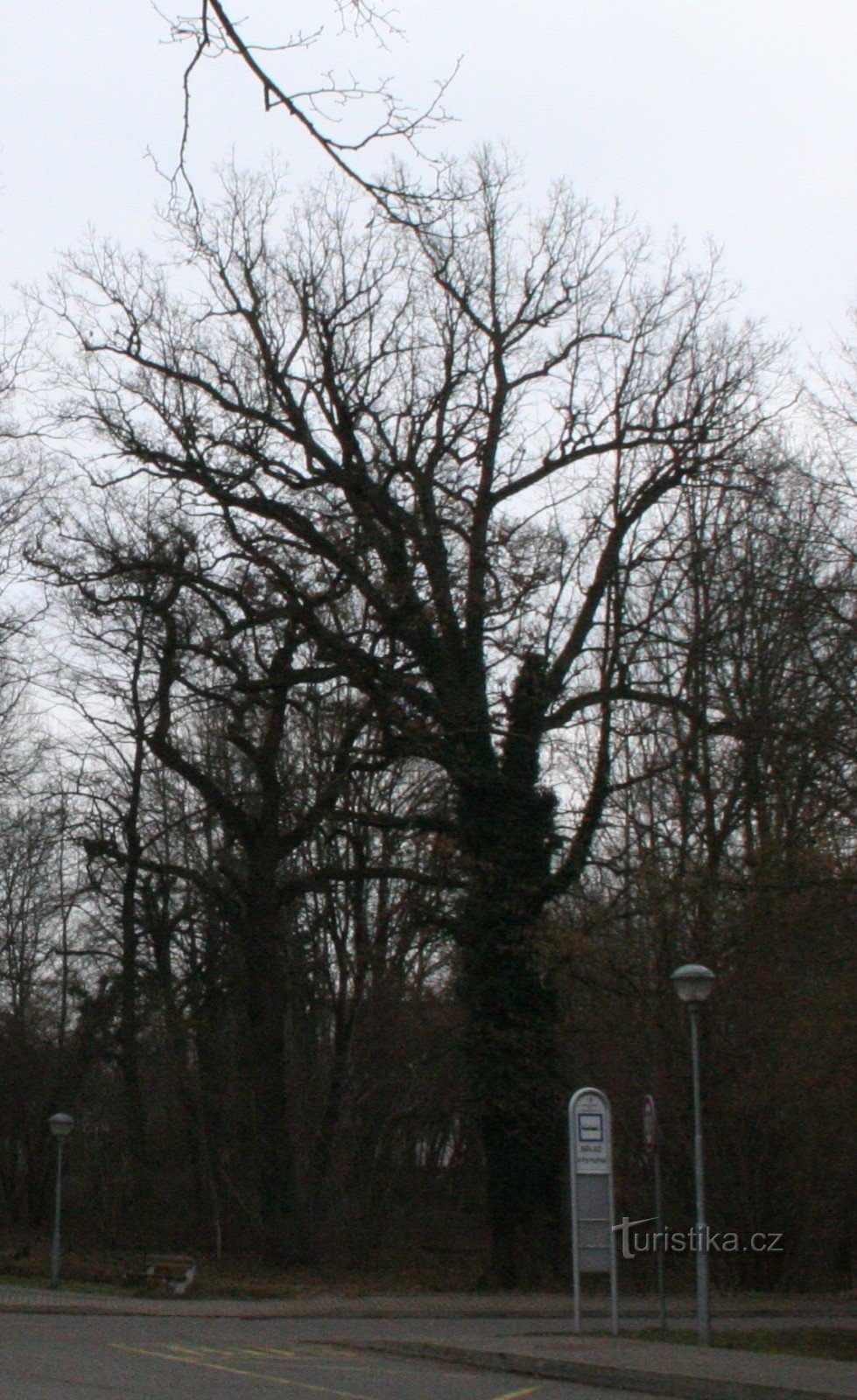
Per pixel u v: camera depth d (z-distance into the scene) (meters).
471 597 28.22
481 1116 28.78
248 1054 39.44
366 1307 23.80
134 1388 12.66
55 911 45.00
